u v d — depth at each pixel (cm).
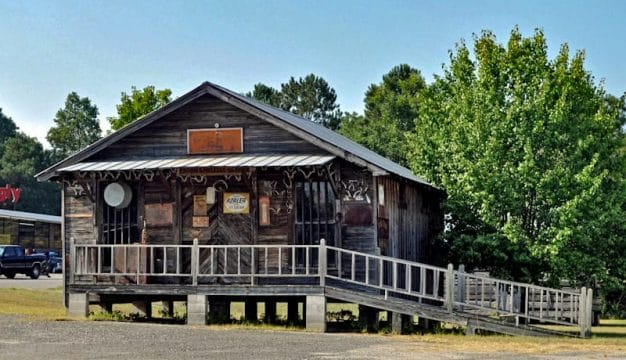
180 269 2895
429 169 4081
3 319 2714
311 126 3256
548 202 3609
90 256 2911
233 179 2884
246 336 2416
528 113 3703
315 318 2652
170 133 2961
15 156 11738
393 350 2139
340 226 2792
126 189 2947
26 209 10881
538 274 3684
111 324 2661
